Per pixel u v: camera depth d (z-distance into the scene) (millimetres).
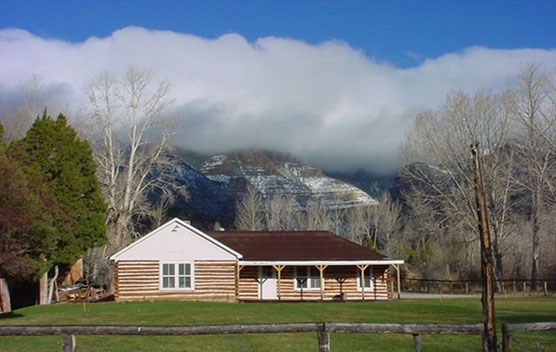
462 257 72625
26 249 31297
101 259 58062
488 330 11875
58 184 44031
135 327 11641
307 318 31297
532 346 19266
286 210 111688
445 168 61688
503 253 65438
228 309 36000
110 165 56062
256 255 48594
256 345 21125
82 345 21078
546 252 65875
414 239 94188
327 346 11727
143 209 58188
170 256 44875
